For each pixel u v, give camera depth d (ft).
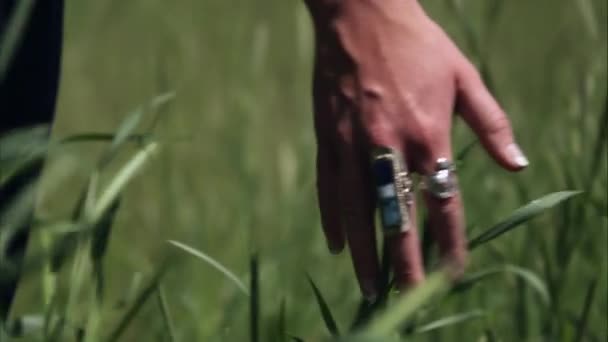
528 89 7.46
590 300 4.40
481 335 4.70
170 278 5.33
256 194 6.25
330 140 3.57
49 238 3.80
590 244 4.83
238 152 6.45
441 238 3.48
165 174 6.42
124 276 5.62
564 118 5.83
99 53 9.45
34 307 5.11
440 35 3.51
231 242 5.94
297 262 5.61
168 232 6.30
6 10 3.95
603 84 5.34
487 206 5.41
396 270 3.48
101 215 3.52
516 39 8.93
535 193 5.52
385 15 3.48
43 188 4.75
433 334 4.66
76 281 3.51
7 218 3.60
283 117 8.16
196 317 4.91
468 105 3.51
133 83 9.15
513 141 3.51
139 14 9.50
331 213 3.65
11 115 4.13
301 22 7.21
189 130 7.30
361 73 3.47
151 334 5.14
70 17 9.46
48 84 4.15
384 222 3.43
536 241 4.88
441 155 3.45
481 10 6.44
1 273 3.48
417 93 3.45
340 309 5.36
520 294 4.70
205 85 8.07
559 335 4.50
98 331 3.68
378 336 2.55
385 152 3.43
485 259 5.14
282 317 3.87
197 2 9.25
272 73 8.52
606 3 5.70
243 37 8.03
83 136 3.60
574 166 5.18
